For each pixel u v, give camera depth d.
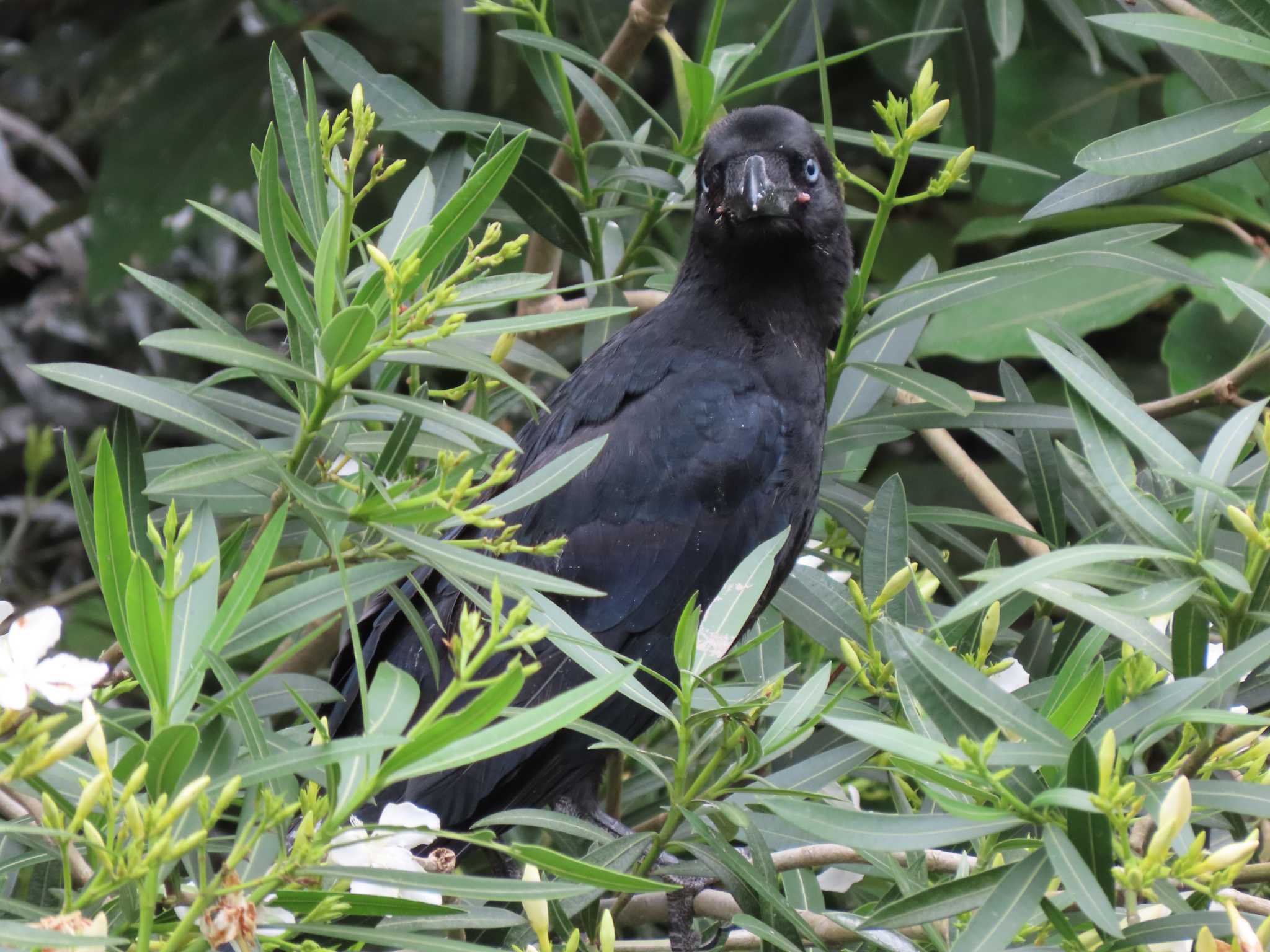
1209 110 7.91
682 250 9.33
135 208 10.48
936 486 9.08
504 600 7.95
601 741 7.87
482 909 7.73
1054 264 7.99
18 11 13.82
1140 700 7.70
